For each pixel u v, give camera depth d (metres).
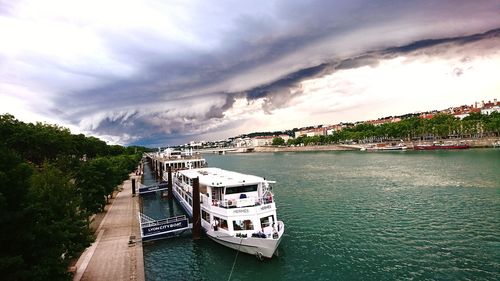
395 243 42.38
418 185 80.31
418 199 65.69
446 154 156.25
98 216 57.25
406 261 36.88
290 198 74.38
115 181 73.19
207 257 39.25
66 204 32.78
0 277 19.77
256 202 42.56
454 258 37.09
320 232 48.03
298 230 49.38
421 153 175.00
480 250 38.84
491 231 44.78
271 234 37.75
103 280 30.52
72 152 124.31
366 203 65.12
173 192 83.38
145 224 48.09
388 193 73.31
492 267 34.47
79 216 33.31
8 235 20.75
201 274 35.09
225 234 39.66
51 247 23.97
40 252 22.55
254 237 36.66
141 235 44.34
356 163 149.00
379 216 55.16
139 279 30.70
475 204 58.88
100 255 37.03
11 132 91.06
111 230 47.84
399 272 34.34
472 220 50.03
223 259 38.50
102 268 33.31
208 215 45.22
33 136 93.38
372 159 163.25
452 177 87.81
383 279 32.97
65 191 35.00
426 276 33.25
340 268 35.62
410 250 39.91
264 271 35.19
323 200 70.19
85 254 37.34
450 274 33.44
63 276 24.20
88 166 57.88
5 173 21.02
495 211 53.84
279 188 89.94
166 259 39.19
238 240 38.09
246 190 44.78
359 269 35.28
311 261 37.56
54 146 102.06
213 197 44.84
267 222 40.50
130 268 33.25
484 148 171.00
